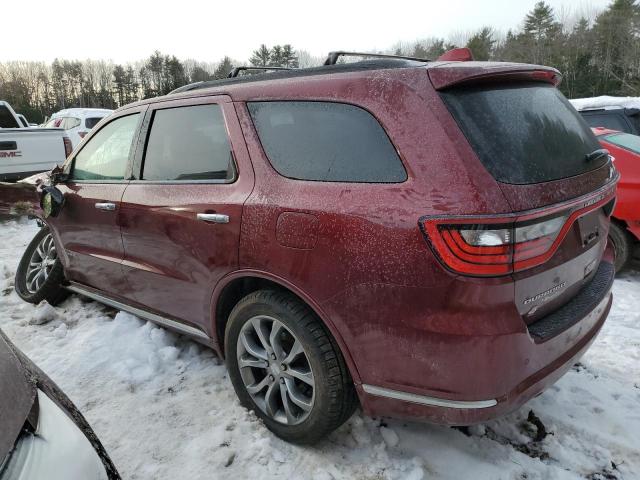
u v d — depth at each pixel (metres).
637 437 2.45
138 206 2.92
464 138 1.78
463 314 1.72
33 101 89.19
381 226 1.83
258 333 2.37
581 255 2.12
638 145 4.70
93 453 1.41
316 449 2.37
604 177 2.27
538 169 1.88
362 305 1.92
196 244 2.56
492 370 1.76
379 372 1.97
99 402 2.78
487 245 1.68
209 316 2.65
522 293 1.79
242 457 2.33
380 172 1.91
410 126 1.86
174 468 2.29
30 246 4.38
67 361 3.17
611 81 52.59
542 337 1.89
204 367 3.10
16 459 1.23
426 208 1.75
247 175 2.35
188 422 2.59
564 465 2.29
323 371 2.12
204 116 2.64
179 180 2.75
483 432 2.48
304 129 2.19
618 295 4.29
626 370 3.06
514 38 71.56
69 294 4.26
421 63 2.10
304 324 2.14
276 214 2.15
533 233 1.76
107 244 3.27
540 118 2.07
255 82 2.48
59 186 3.67
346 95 2.06
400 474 2.20
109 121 3.38
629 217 4.42
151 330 3.40
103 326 3.62
